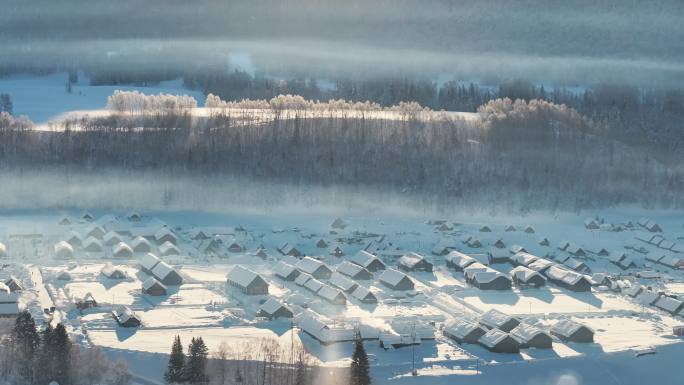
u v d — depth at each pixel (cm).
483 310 17362
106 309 16200
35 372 12394
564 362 14362
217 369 12812
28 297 16688
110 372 12669
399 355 14375
